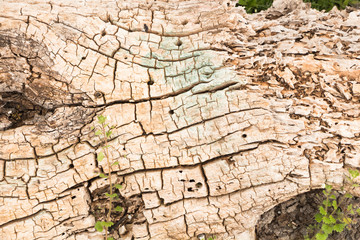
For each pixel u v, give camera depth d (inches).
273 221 116.8
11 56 97.6
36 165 100.5
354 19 113.1
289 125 104.0
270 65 106.4
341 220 106.9
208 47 106.0
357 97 105.3
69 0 106.2
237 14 111.2
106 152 102.8
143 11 108.2
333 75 106.0
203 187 105.8
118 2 108.6
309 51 107.7
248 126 104.2
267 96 105.0
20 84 99.3
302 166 105.1
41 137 100.7
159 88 104.2
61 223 103.3
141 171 104.8
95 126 102.3
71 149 101.7
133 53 104.3
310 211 114.5
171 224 107.3
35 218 101.4
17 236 101.3
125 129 103.2
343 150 104.2
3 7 99.3
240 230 110.3
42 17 100.0
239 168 104.9
